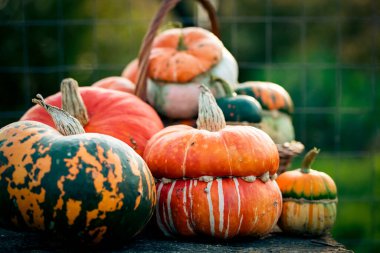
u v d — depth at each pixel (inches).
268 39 77.0
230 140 51.6
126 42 155.5
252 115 60.1
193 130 52.8
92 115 57.6
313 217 54.1
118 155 48.4
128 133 56.9
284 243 52.7
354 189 128.9
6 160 47.8
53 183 46.8
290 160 62.0
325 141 143.4
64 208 46.8
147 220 49.6
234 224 50.9
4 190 47.5
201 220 51.0
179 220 51.6
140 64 63.4
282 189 55.0
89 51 151.3
